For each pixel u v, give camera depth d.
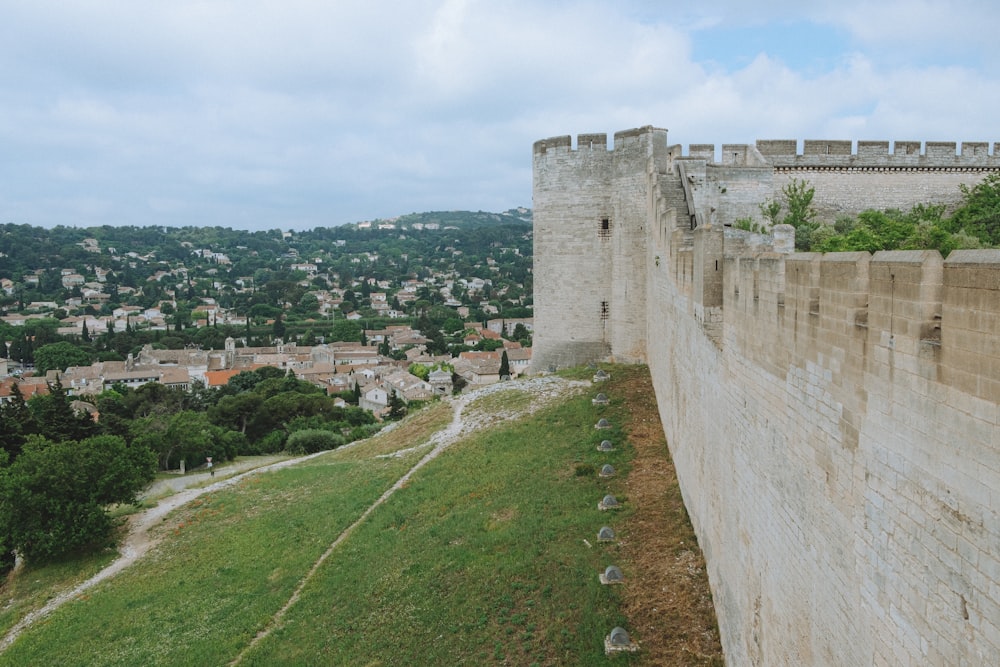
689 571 19.34
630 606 19.02
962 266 5.77
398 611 23.36
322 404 104.75
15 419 62.97
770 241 16.59
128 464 40.69
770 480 11.62
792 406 10.39
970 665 5.80
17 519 36.75
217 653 24.14
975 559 5.68
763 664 12.20
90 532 36.56
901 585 6.99
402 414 106.50
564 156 41.16
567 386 38.47
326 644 23.19
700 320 18.12
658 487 25.33
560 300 42.25
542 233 42.84
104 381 153.12
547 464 30.39
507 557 23.83
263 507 37.50
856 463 8.04
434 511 29.98
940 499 6.21
